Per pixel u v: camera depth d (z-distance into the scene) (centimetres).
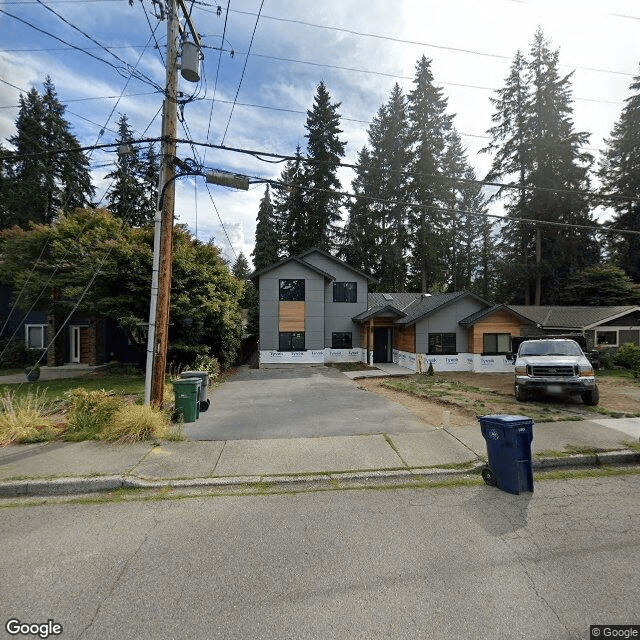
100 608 275
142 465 560
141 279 1460
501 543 362
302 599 284
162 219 796
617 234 3161
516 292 3200
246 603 280
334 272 2323
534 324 1845
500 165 3084
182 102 801
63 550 354
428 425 783
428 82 3206
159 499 470
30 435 671
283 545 362
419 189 3216
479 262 4222
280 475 532
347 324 2325
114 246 1419
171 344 1542
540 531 385
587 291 2784
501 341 1855
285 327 2173
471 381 1507
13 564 330
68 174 3130
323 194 3203
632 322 2122
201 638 247
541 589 294
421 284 3484
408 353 1978
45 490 491
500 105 3052
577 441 657
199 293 1562
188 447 641
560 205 2802
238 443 665
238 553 348
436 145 3278
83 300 1491
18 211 2906
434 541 367
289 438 695
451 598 284
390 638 246
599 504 448
